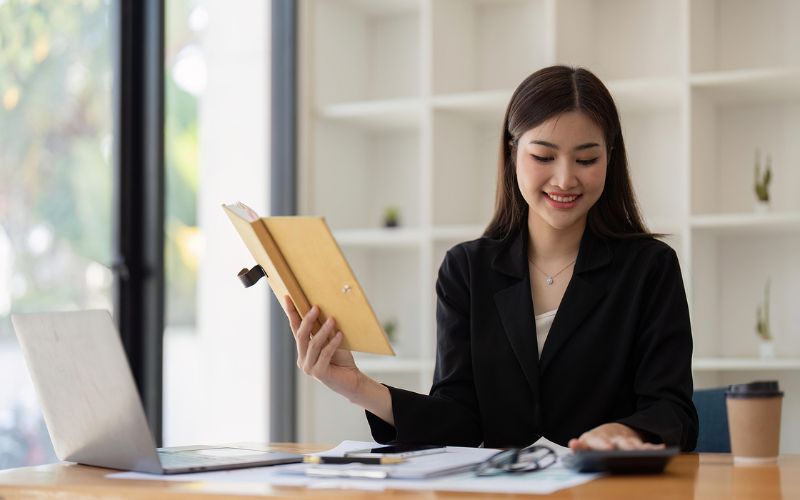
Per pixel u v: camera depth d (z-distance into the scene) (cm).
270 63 379
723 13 356
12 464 272
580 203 172
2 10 272
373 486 118
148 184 307
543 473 129
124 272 300
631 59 366
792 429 345
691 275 328
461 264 189
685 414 159
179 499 118
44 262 280
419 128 397
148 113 308
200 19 441
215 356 481
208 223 475
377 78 407
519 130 176
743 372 352
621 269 177
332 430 383
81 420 145
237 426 483
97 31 299
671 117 362
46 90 283
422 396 171
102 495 124
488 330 182
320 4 381
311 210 375
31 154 278
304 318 150
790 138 349
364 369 363
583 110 171
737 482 121
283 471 132
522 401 177
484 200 388
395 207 403
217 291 481
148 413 305
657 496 110
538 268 186
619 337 174
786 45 348
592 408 174
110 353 133
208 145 463
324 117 379
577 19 357
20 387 274
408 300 397
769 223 322
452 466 127
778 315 351
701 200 340
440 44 363
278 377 376
